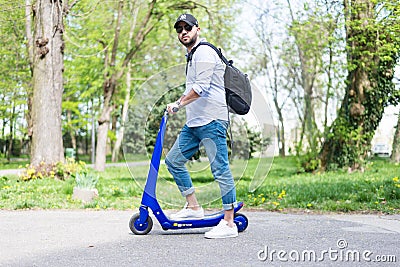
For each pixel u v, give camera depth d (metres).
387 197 8.41
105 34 19.20
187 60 5.08
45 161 11.48
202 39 5.06
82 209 7.59
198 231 5.30
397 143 20.38
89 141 46.62
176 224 5.09
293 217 6.68
